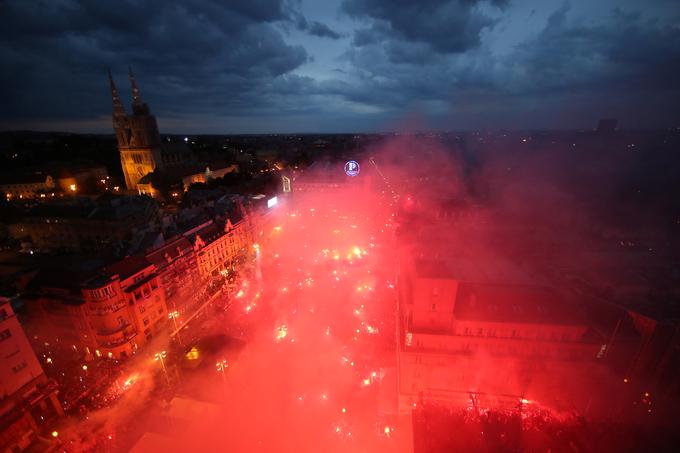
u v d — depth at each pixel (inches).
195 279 3216.0
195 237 3277.6
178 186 6648.6
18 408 1768.0
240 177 7519.7
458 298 2005.4
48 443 1807.3
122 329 2342.5
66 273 2394.2
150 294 2576.3
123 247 3036.4
